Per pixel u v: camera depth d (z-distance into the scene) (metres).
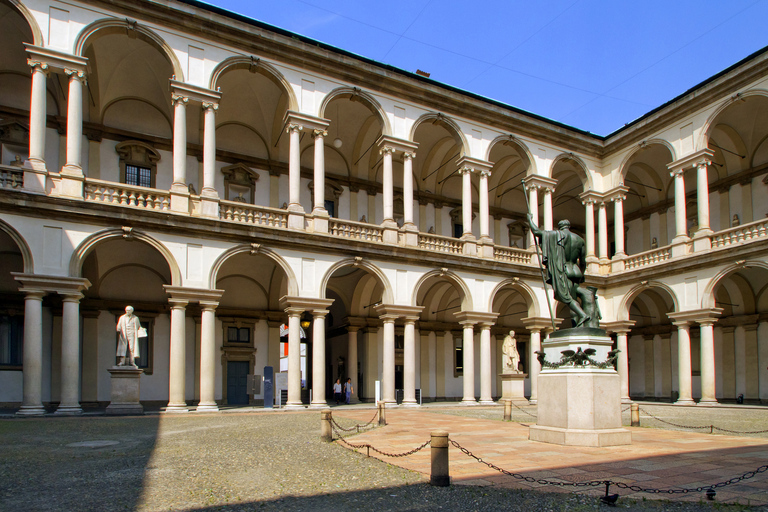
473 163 28.92
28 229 19.27
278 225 24.03
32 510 7.04
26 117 24.27
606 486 7.59
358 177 31.92
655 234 36.06
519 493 7.95
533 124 30.75
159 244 21.22
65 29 20.52
